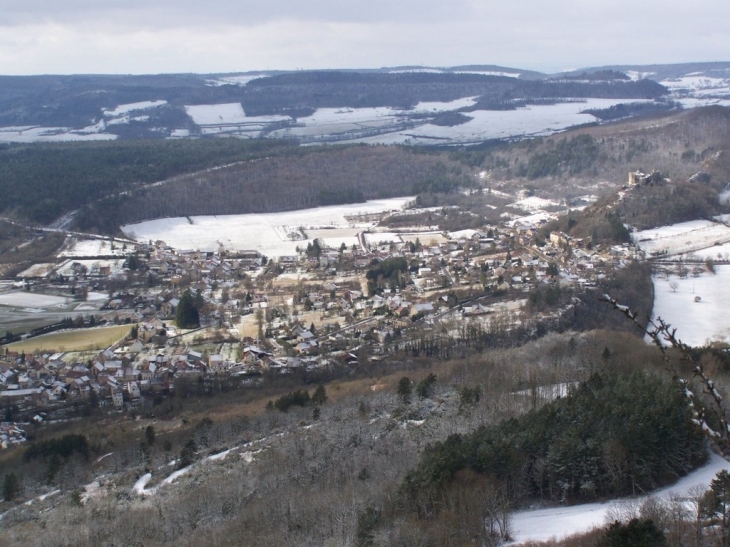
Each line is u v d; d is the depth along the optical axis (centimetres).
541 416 19475
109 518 19300
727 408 17550
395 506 16625
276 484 19788
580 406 19738
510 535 15825
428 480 16762
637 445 17712
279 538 16462
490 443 18262
